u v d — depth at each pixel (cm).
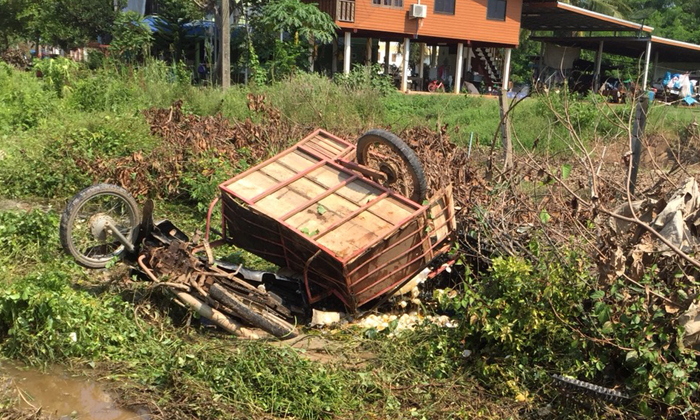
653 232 437
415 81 3177
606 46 3662
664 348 445
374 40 3172
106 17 3294
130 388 479
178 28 2756
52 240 715
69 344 513
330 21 2520
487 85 3400
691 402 441
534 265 560
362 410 464
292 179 632
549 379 486
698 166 938
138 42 2592
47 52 3731
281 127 1198
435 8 2895
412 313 643
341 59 3023
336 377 492
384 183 618
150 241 619
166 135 1170
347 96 1769
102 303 573
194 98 1697
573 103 1747
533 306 505
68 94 1666
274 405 456
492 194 747
